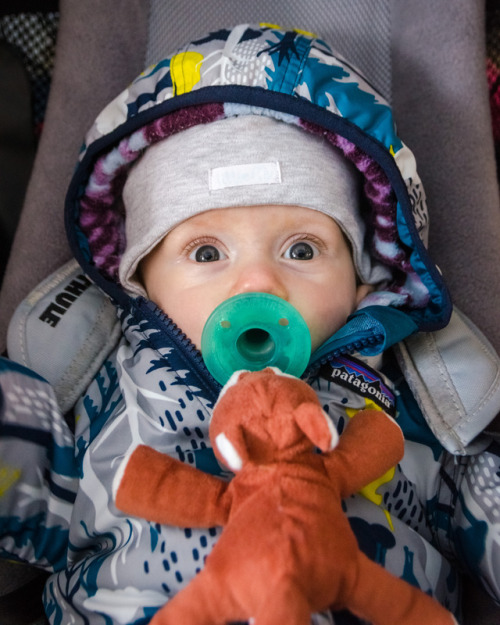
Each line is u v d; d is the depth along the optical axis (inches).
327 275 37.3
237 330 31.7
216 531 28.5
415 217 39.6
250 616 21.2
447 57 46.2
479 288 42.7
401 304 40.0
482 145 45.3
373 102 38.5
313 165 37.3
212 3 49.7
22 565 36.4
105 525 31.7
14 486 32.4
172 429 32.4
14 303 43.4
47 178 46.3
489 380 36.4
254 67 37.9
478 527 34.2
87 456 33.8
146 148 39.9
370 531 30.6
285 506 22.1
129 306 39.9
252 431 23.6
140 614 27.9
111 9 48.9
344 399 34.6
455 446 35.0
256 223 36.2
